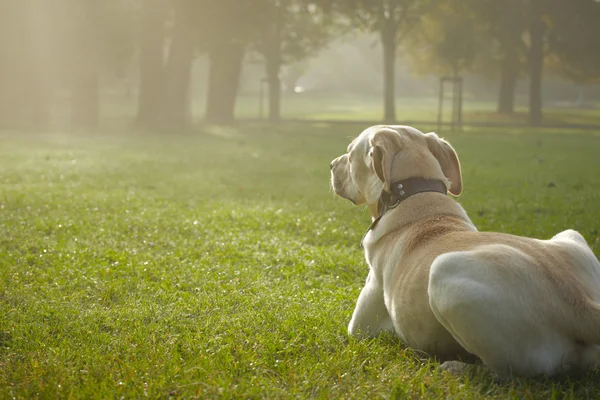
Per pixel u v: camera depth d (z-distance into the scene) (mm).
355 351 4496
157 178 15742
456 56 48219
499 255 3801
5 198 11664
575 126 46312
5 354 4641
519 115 57156
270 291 6344
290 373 4113
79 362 4391
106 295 6109
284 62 47281
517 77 60062
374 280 4723
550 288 3785
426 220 4449
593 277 4039
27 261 7418
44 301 5871
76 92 34875
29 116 37844
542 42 47656
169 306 5789
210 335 5043
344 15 42594
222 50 40312
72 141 26625
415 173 4586
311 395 3881
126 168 17625
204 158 21094
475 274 3729
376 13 41125
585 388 3777
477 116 57812
